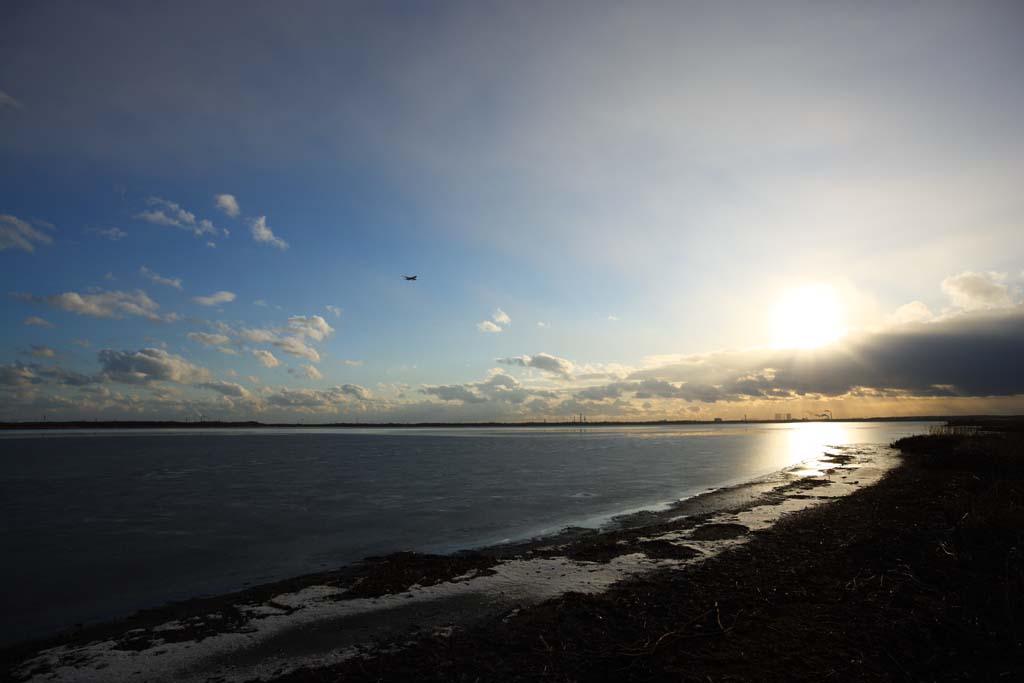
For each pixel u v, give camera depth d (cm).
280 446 8600
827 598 977
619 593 1055
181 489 3000
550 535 1775
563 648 805
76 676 782
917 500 1984
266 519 2083
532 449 7238
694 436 12744
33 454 6550
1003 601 910
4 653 890
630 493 2753
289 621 970
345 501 2530
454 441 10706
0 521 2073
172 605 1141
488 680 715
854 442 7919
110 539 1756
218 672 778
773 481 3109
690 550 1405
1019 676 678
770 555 1317
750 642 802
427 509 2300
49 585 1294
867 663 722
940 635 802
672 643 805
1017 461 2859
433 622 938
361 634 896
